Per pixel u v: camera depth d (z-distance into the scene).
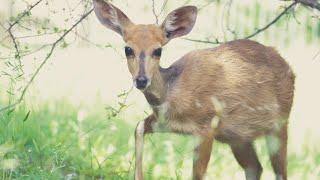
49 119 16.12
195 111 12.45
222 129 12.81
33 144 14.35
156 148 14.45
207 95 12.53
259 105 13.15
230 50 13.09
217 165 14.76
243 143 13.50
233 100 12.81
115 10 12.33
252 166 13.87
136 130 12.39
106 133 15.77
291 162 15.55
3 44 13.06
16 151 13.59
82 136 14.42
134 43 11.98
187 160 14.20
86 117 16.81
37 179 12.59
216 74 12.69
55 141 14.44
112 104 18.28
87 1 12.89
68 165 13.76
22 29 14.99
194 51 12.94
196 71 12.56
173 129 12.51
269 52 13.55
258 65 13.22
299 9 14.95
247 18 22.30
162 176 13.75
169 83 12.34
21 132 14.60
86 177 13.49
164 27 12.29
